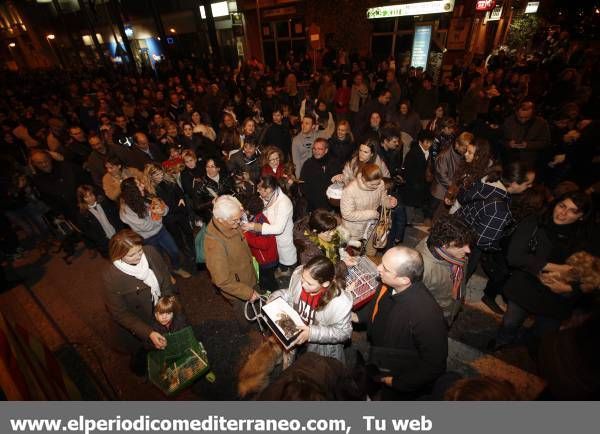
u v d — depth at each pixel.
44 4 27.91
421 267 1.79
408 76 10.69
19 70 27.55
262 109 9.01
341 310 2.05
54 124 6.49
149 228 3.64
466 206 2.97
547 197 2.76
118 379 3.02
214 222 2.50
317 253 2.67
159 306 2.40
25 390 1.19
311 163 4.13
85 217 3.75
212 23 16.05
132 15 24.02
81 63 29.00
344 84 8.96
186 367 2.51
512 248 2.47
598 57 9.16
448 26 12.12
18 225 5.51
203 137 5.65
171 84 12.88
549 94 7.72
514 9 14.70
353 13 12.45
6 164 4.74
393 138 4.28
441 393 1.58
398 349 1.87
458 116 8.68
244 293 2.51
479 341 3.09
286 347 2.02
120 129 6.48
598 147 4.07
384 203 3.31
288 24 16.09
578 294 2.20
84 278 4.38
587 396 1.12
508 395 1.21
